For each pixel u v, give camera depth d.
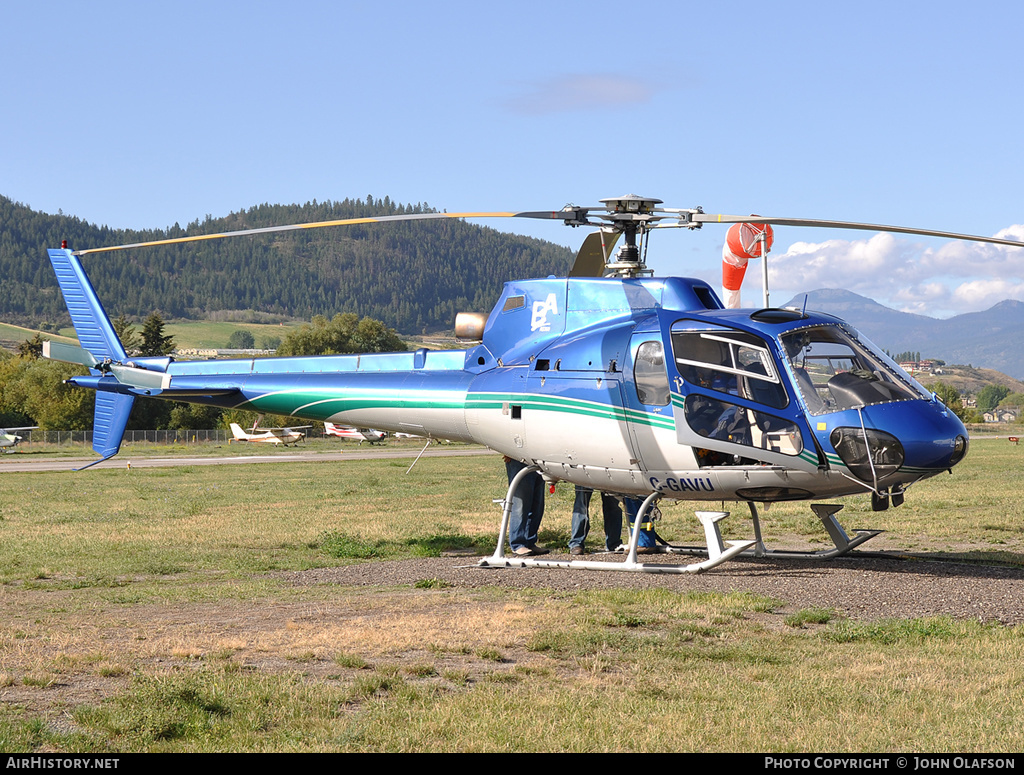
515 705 6.42
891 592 10.45
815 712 6.22
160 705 6.30
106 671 7.38
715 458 11.80
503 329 14.10
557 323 13.46
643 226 12.80
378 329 115.62
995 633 8.44
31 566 14.52
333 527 19.36
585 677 7.21
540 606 10.04
